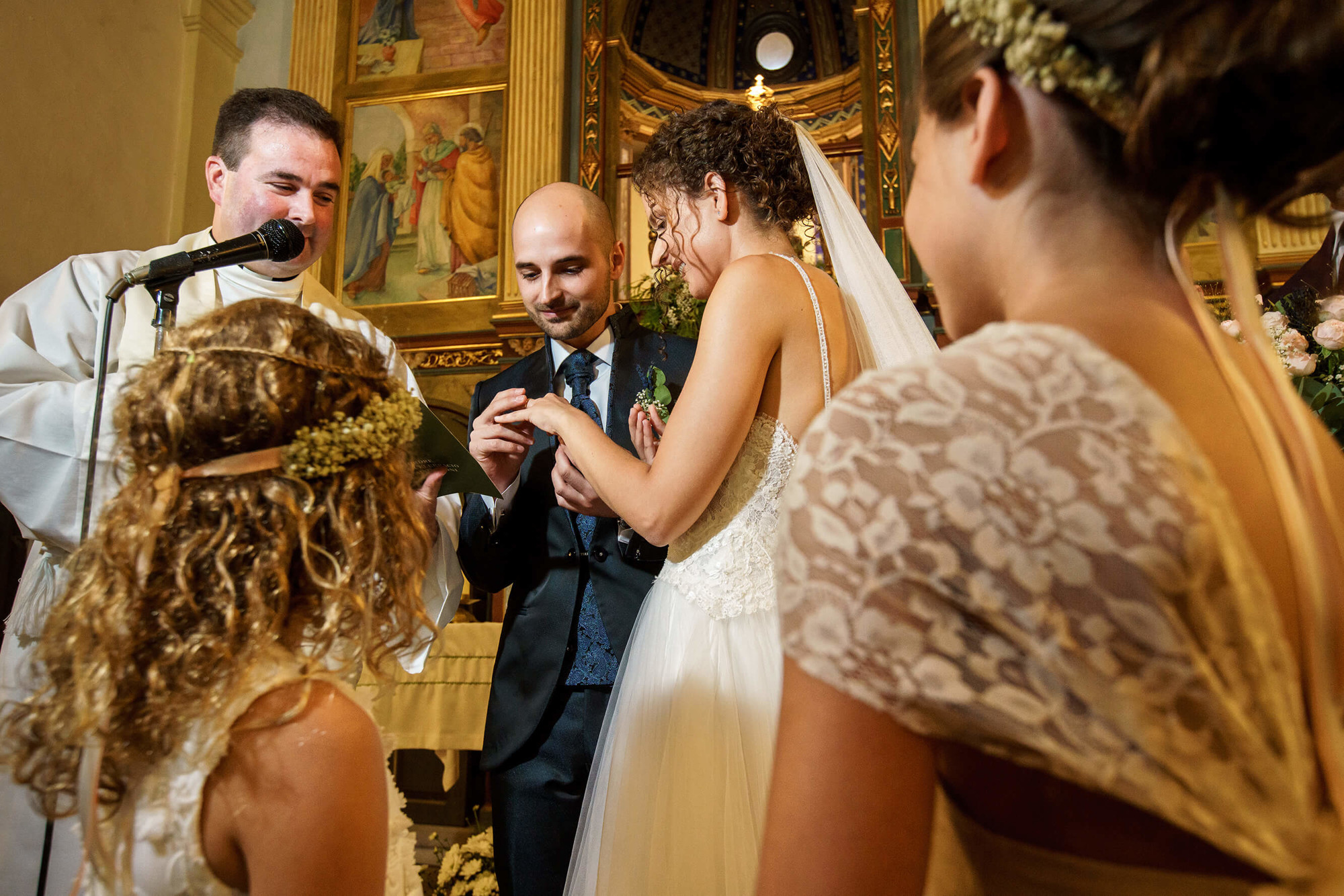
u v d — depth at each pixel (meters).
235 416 1.02
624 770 1.52
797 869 0.56
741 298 1.50
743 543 1.54
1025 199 0.65
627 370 2.25
